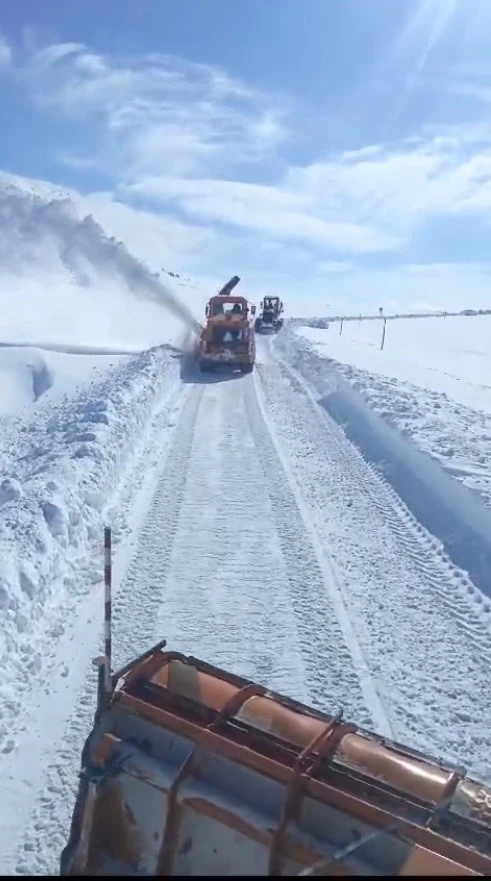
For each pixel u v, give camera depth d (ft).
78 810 14.02
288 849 12.45
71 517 32.12
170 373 75.97
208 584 29.14
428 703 22.52
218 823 13.05
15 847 16.42
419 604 28.60
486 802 12.87
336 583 30.04
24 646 23.32
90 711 20.84
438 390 79.46
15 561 26.17
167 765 13.70
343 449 51.52
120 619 25.88
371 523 37.24
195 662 16.07
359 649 25.17
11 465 44.57
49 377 84.38
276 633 25.79
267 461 47.03
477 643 25.94
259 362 99.50
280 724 14.29
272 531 35.19
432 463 43.68
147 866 13.41
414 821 12.46
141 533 33.78
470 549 32.55
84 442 42.11
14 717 20.40
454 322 261.85
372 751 13.73
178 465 45.01
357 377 76.89
